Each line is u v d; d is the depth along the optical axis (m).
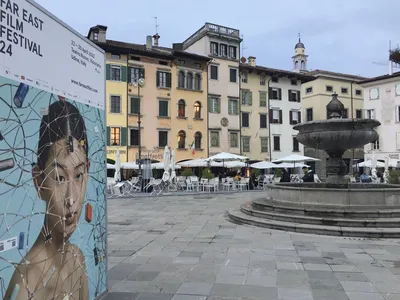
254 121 43.94
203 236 8.91
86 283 4.17
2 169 2.71
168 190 24.03
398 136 44.97
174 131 38.12
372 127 11.96
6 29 2.80
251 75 44.28
